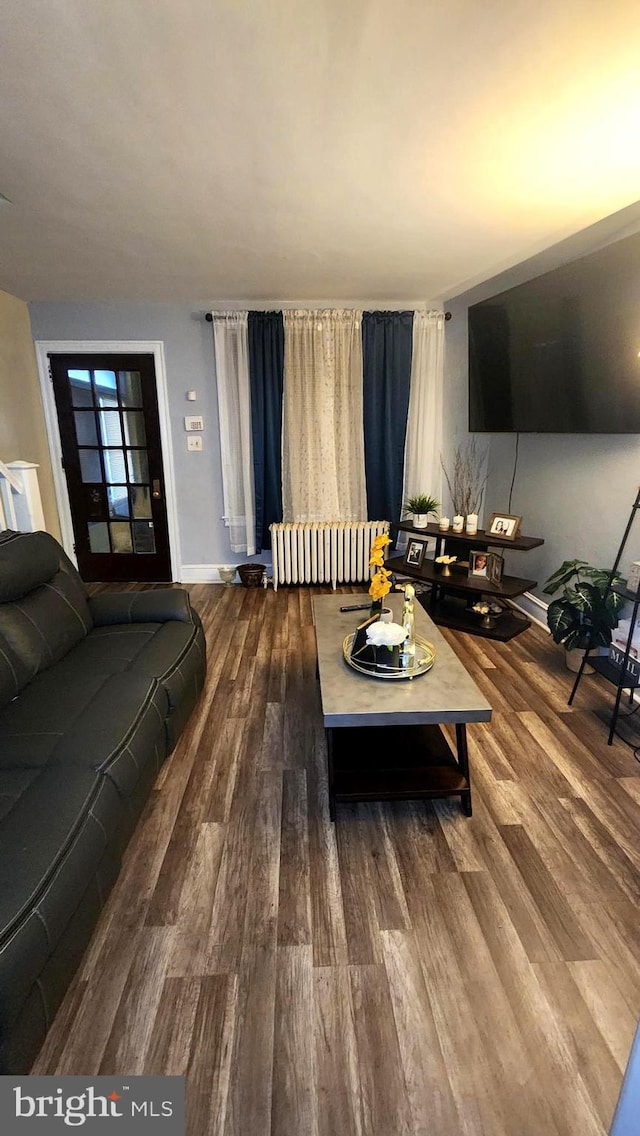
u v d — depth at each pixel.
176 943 1.45
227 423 4.33
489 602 3.91
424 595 4.26
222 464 4.45
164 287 3.75
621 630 2.49
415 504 4.10
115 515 4.66
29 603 2.22
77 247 2.90
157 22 1.28
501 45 1.38
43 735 1.66
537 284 3.02
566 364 2.92
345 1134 1.07
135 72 1.46
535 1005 1.30
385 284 3.75
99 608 2.63
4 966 1.00
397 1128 1.08
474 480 4.52
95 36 1.32
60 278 3.51
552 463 3.54
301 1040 1.23
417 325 4.24
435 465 4.54
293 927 1.50
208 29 1.31
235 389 4.27
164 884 1.64
